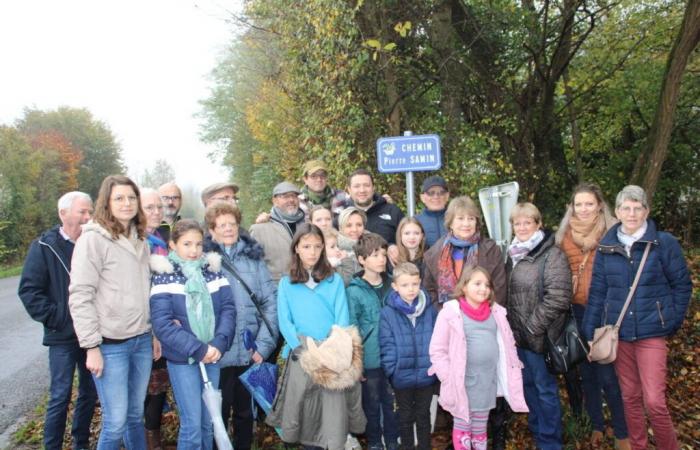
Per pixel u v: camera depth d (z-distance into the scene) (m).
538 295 3.63
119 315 3.17
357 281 3.90
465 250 3.92
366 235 3.88
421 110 7.43
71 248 3.79
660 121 6.51
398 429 3.75
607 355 3.36
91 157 55.50
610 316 3.46
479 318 3.51
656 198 11.02
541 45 7.83
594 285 3.59
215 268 3.53
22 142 29.92
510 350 3.54
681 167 11.00
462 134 6.93
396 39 6.90
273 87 11.41
